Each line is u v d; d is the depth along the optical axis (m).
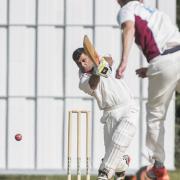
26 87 47.38
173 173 45.09
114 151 29.42
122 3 26.73
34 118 47.34
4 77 47.44
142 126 47.12
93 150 47.03
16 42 47.38
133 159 46.94
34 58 47.41
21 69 47.34
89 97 47.19
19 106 47.34
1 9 47.41
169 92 26.39
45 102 47.22
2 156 47.25
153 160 28.16
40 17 47.31
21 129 47.28
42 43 47.34
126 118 29.84
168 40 25.94
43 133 47.19
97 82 29.28
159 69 25.91
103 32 47.25
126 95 30.14
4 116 47.41
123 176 30.78
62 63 47.38
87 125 32.50
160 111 26.73
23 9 47.34
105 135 30.52
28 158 47.19
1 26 47.44
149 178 27.75
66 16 47.31
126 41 25.66
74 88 47.31
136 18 25.97
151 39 25.94
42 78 47.34
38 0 47.31
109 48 47.31
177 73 26.02
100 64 27.95
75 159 46.81
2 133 47.34
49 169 46.97
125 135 29.48
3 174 46.16
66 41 47.31
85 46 27.78
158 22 26.08
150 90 26.50
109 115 30.20
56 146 47.19
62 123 47.31
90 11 47.34
